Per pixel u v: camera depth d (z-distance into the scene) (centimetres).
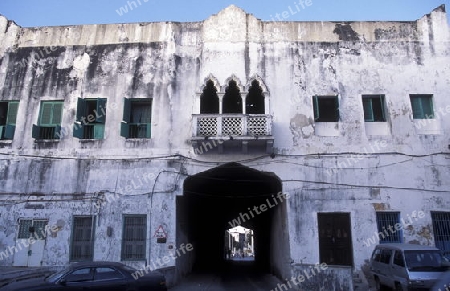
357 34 1559
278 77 1512
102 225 1412
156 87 1526
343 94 1497
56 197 1444
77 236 1413
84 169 1462
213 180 1773
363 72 1517
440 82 1505
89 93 1535
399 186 1411
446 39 1548
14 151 1491
